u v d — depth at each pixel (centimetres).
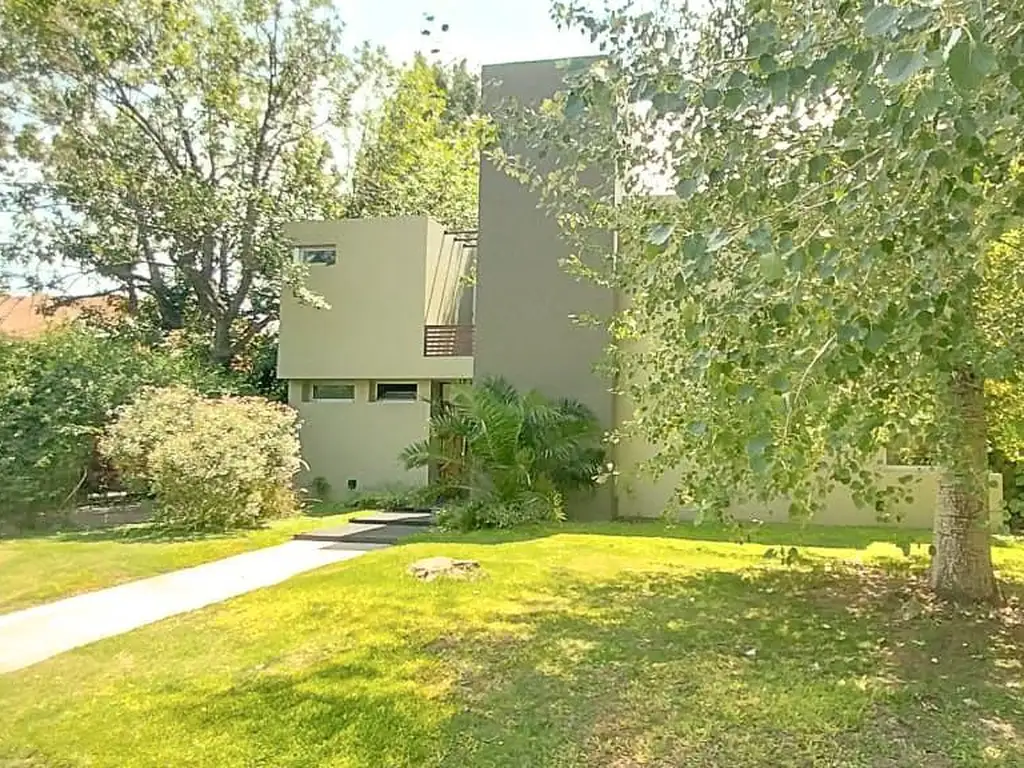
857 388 306
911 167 213
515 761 363
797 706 425
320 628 579
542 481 1215
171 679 478
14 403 1315
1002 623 589
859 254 235
